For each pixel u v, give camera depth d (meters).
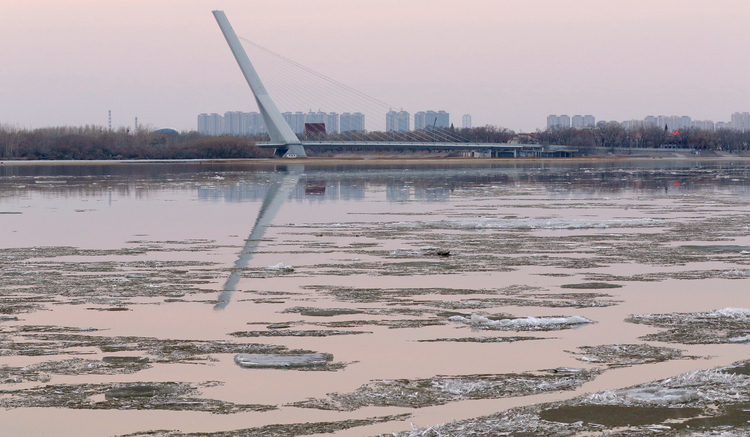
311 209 39.03
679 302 15.75
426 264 20.83
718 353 11.91
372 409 9.54
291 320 14.25
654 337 12.90
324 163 141.38
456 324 13.91
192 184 63.75
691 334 13.08
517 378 10.72
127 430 8.88
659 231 28.36
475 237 26.72
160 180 71.38
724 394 9.95
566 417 9.20
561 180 72.00
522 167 118.00
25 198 47.03
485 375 10.88
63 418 9.24
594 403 9.67
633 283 17.91
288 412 9.45
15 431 8.84
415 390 10.26
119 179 73.38
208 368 11.25
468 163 145.25
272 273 19.48
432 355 11.88
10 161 142.62
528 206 40.91
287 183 65.69
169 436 8.70
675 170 102.69
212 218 34.19
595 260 21.44
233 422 9.12
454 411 9.43
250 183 65.62
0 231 29.03
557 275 19.05
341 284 17.88
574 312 14.84
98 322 14.09
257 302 15.86
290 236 27.30
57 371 11.08
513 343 12.56
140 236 27.44
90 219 33.75
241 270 19.94
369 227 30.05
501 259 21.64
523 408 9.51
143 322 14.10
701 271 19.58
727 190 55.38
